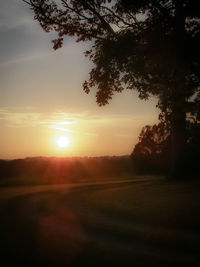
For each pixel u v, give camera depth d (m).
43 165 54.12
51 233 13.09
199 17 17.78
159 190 29.09
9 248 10.48
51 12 24.31
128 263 9.53
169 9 18.33
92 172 56.16
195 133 40.16
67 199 24.89
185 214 17.20
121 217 17.11
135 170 65.56
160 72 20.28
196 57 17.55
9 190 32.22
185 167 36.75
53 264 9.07
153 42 18.08
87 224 15.27
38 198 25.38
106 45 19.97
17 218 16.19
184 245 11.81
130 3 19.25
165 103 23.52
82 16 24.67
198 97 22.45
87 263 9.30
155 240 12.45
